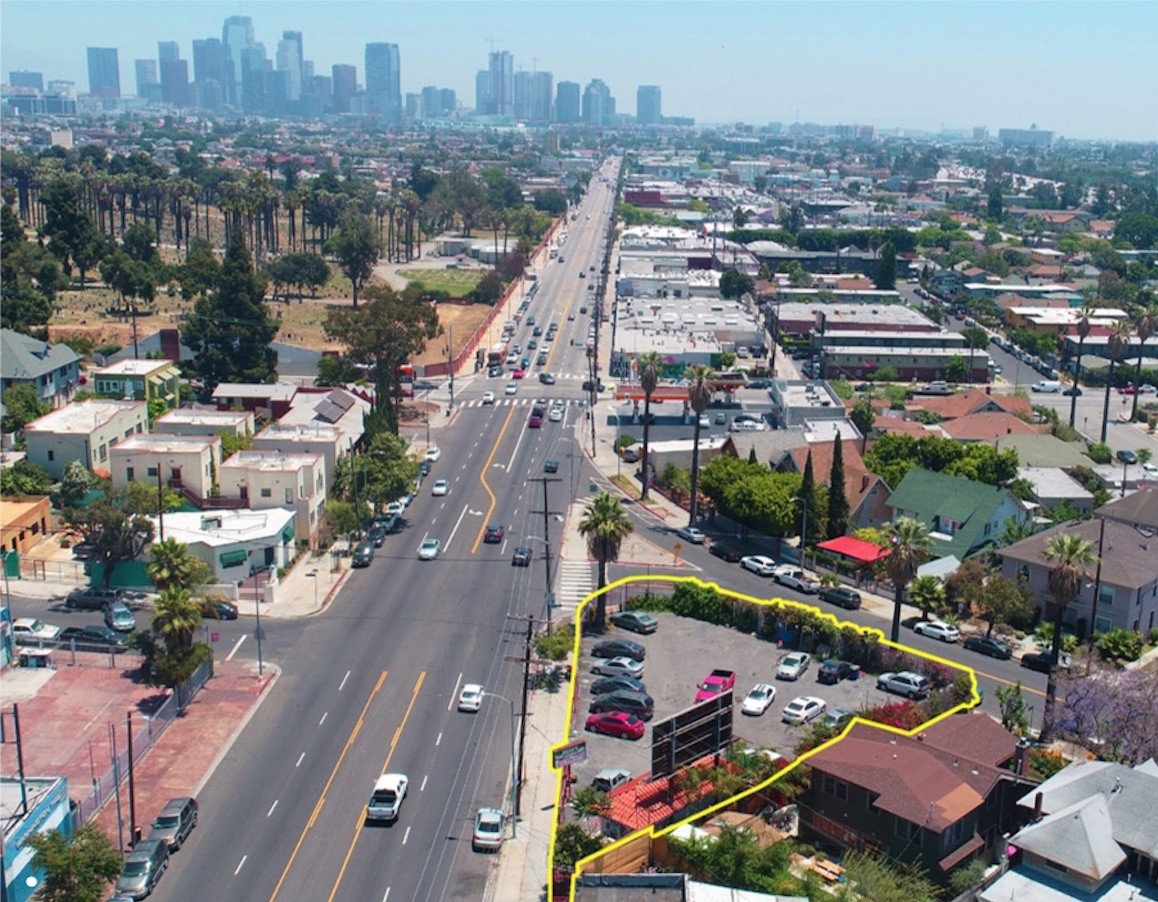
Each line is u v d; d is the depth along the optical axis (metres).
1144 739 82.12
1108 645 101.81
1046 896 60.84
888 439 144.62
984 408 180.25
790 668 97.19
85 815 75.12
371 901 68.19
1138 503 126.69
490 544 128.25
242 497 124.94
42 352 176.00
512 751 85.31
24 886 65.44
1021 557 110.94
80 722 87.81
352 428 151.88
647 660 101.25
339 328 175.75
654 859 68.94
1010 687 90.31
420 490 147.12
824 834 72.00
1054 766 76.06
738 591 114.75
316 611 109.56
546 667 98.81
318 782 80.88
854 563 120.94
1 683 93.75
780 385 184.25
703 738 75.38
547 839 74.44
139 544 111.62
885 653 99.94
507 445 167.62
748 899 61.34
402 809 77.81
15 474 130.62
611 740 87.31
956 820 67.06
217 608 106.75
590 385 197.00
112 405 147.00
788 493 125.69
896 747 73.75
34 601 109.44
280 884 69.50
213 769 82.12
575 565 122.31
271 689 94.25
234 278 181.12
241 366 182.00
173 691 91.62
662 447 158.25
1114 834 63.03
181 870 70.62
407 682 95.75
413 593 114.31
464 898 68.75
